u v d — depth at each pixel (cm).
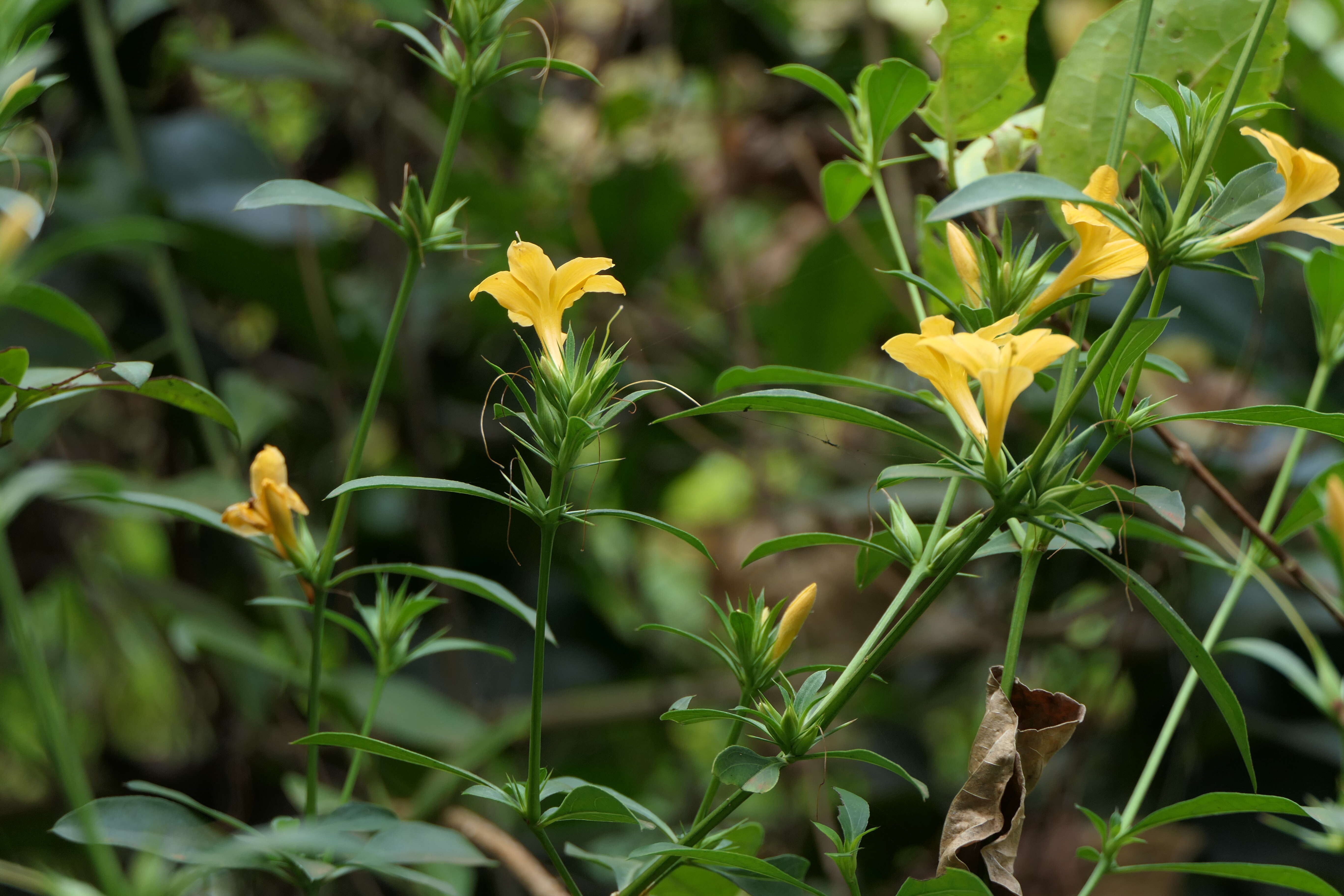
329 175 237
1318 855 173
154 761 204
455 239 132
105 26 202
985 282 127
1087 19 228
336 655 221
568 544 240
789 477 257
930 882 124
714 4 233
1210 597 186
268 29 232
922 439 123
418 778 178
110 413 210
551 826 126
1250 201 122
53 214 189
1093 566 199
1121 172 135
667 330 236
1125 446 186
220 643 167
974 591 211
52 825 192
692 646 250
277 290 206
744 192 247
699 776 235
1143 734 194
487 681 234
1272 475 184
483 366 243
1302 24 190
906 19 235
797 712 125
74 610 215
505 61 238
